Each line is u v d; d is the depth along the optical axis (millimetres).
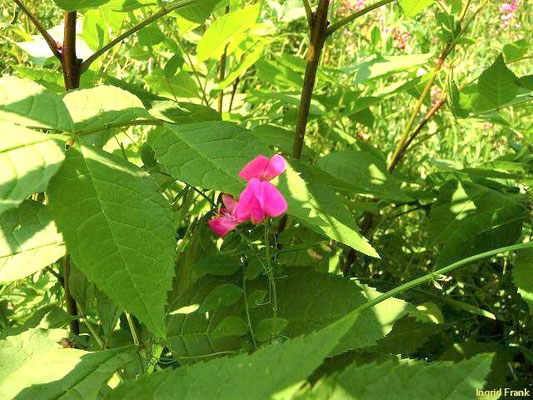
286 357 188
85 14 467
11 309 537
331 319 370
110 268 256
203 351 375
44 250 301
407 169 740
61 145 268
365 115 614
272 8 737
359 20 1063
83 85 491
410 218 697
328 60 996
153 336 361
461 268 582
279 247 466
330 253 455
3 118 280
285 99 553
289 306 378
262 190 301
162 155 307
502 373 482
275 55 607
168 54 683
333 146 771
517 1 1050
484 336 555
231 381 202
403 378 196
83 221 263
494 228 512
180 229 542
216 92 562
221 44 493
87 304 397
